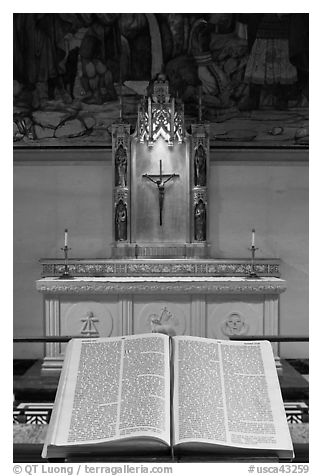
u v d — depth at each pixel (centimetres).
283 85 704
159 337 272
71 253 711
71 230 712
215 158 711
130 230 682
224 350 268
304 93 704
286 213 713
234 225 712
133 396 239
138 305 583
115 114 708
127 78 707
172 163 679
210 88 705
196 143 668
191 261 664
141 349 265
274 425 231
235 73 703
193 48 703
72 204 711
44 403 398
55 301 580
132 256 677
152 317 582
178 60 705
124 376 251
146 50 705
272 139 706
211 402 239
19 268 710
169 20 702
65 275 618
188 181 678
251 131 706
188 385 247
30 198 711
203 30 701
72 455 223
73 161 711
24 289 709
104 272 668
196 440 218
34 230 711
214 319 584
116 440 216
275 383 252
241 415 235
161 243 679
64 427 228
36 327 705
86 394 244
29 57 702
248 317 584
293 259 712
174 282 574
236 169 711
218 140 707
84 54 704
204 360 261
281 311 711
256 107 705
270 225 712
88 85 707
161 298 582
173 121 670
